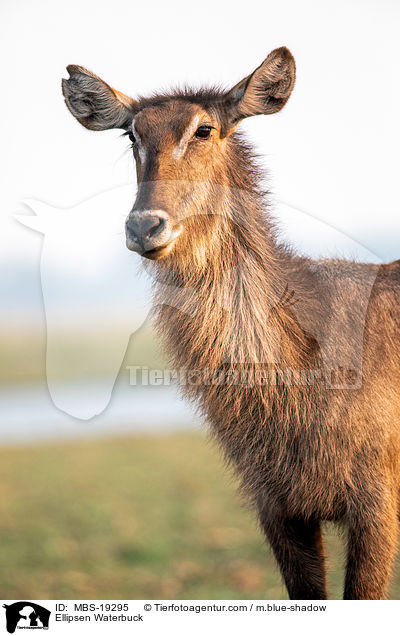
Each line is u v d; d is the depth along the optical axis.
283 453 15.58
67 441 49.81
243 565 24.39
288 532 16.45
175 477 37.09
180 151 14.75
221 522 29.16
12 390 74.62
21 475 39.06
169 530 28.27
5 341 93.56
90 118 16.50
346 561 15.88
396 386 15.78
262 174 16.53
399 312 16.50
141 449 45.19
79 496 33.94
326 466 15.31
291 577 16.61
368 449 15.26
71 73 16.39
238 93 15.38
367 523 15.34
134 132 15.11
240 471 16.56
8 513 31.33
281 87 15.52
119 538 27.39
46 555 25.59
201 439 47.81
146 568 24.31
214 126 15.22
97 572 23.92
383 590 15.58
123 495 33.84
